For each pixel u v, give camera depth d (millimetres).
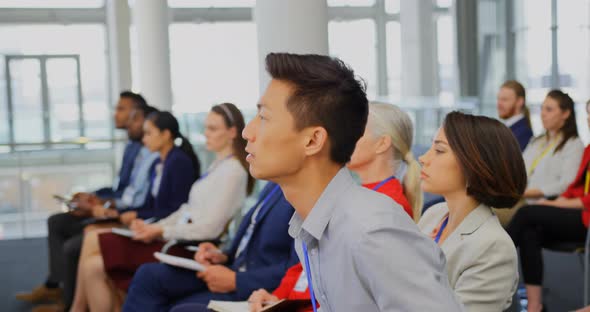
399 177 2377
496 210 2693
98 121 8047
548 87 10969
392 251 1113
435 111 8484
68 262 4328
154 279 3090
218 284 2809
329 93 1200
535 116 10289
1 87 13328
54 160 8305
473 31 12398
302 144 1208
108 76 14352
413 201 2340
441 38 13352
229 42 15266
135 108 5176
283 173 1221
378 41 14883
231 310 2336
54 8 14297
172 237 3588
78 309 3965
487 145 1857
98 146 8039
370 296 1167
